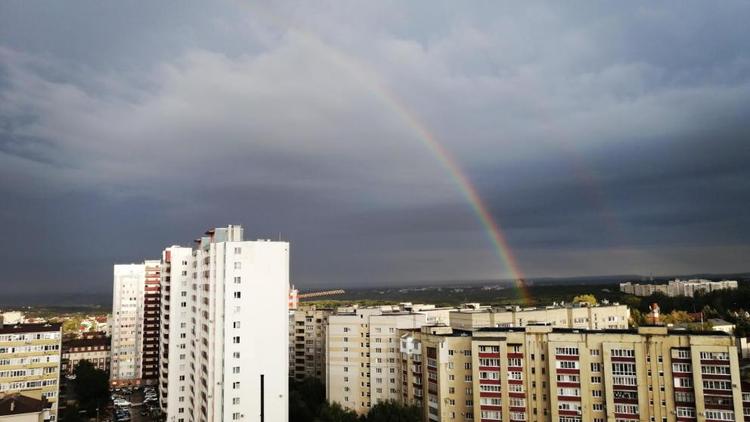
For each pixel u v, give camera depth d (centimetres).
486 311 17988
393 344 15312
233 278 11675
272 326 11856
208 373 11719
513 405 12081
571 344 11719
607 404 11250
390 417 12962
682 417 10675
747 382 10550
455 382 12938
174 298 16062
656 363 10994
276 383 11788
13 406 11350
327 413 14350
